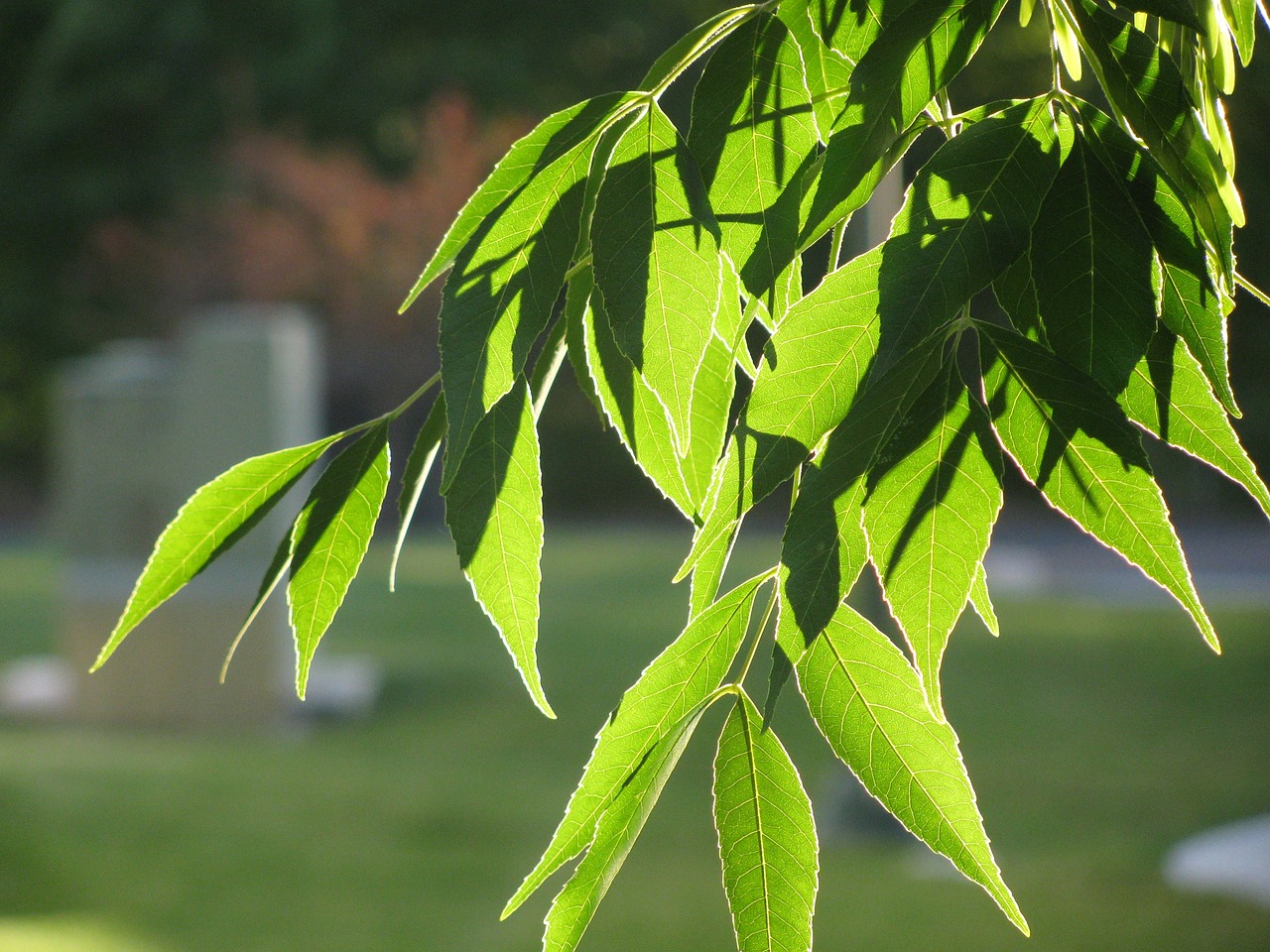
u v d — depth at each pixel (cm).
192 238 2428
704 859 659
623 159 62
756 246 62
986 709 981
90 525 977
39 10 2627
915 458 58
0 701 991
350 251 2284
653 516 2459
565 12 2489
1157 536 57
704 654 66
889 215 326
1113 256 58
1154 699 1007
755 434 58
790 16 64
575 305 75
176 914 592
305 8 2462
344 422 2305
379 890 625
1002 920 554
